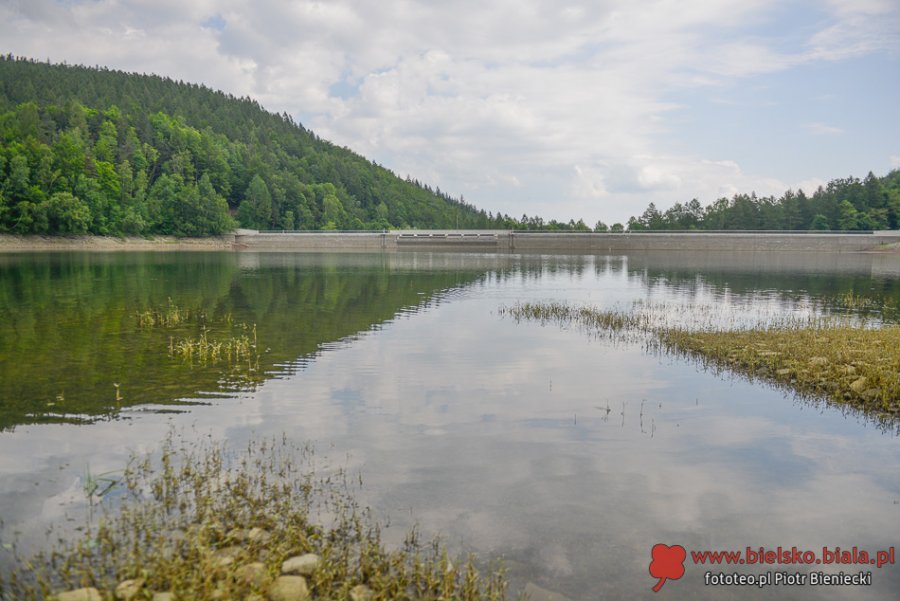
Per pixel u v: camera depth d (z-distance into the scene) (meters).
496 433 14.80
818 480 12.19
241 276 63.06
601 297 47.66
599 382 19.97
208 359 22.78
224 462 12.75
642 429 15.19
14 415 15.73
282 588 8.09
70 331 28.31
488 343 26.88
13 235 115.06
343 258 110.12
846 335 25.67
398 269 79.31
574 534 9.91
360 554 9.08
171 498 10.96
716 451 13.73
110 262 82.94
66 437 14.16
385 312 37.03
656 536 9.91
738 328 31.17
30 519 10.17
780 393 18.64
